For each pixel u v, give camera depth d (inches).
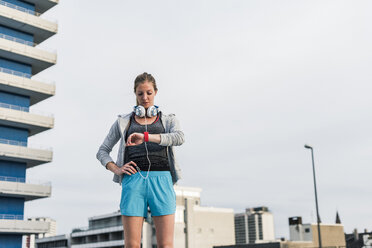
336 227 2938.0
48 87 1717.5
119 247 2674.7
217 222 3196.4
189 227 2719.0
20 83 1640.0
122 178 110.1
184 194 3472.0
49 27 1782.7
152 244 2485.2
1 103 1630.2
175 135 109.7
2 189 1493.6
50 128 1699.1
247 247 2559.1
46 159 1640.0
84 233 3068.4
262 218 5846.5
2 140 1605.6
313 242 2659.9
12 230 1482.5
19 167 1628.9
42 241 3567.9
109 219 2886.3
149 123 114.0
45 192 1588.3
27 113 1640.0
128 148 111.9
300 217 2974.9
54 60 1763.0
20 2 1774.1
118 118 115.3
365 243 2706.7
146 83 113.3
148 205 108.2
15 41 1728.6
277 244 2459.4
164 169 109.8
